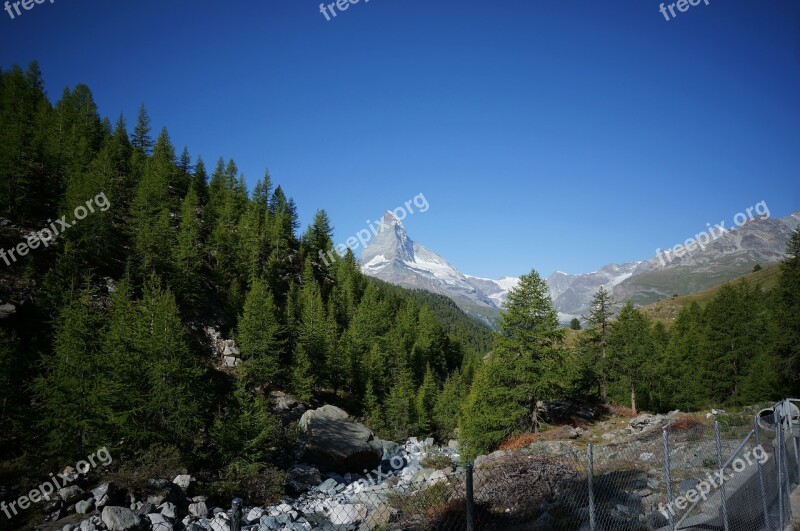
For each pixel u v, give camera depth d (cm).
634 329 5872
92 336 3025
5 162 5491
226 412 3152
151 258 5491
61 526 1697
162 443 2659
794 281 4231
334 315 8544
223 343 5462
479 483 1479
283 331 5969
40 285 4269
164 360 3025
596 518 1188
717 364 5650
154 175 8106
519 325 3966
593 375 5209
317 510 2061
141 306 3816
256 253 8062
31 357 3262
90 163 7506
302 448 3628
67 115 9488
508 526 1190
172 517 1867
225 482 2486
